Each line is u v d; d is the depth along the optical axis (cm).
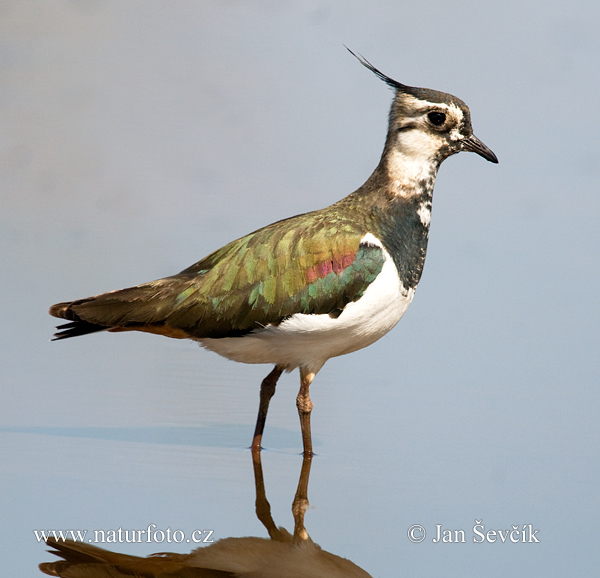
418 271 1078
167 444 1056
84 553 849
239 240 1070
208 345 1070
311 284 1014
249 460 1034
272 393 1079
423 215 1083
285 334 1025
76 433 1066
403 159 1079
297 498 955
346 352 1075
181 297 1032
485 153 1103
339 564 856
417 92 1086
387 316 1049
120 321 1034
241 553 866
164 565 840
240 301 1022
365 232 1041
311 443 1063
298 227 1045
